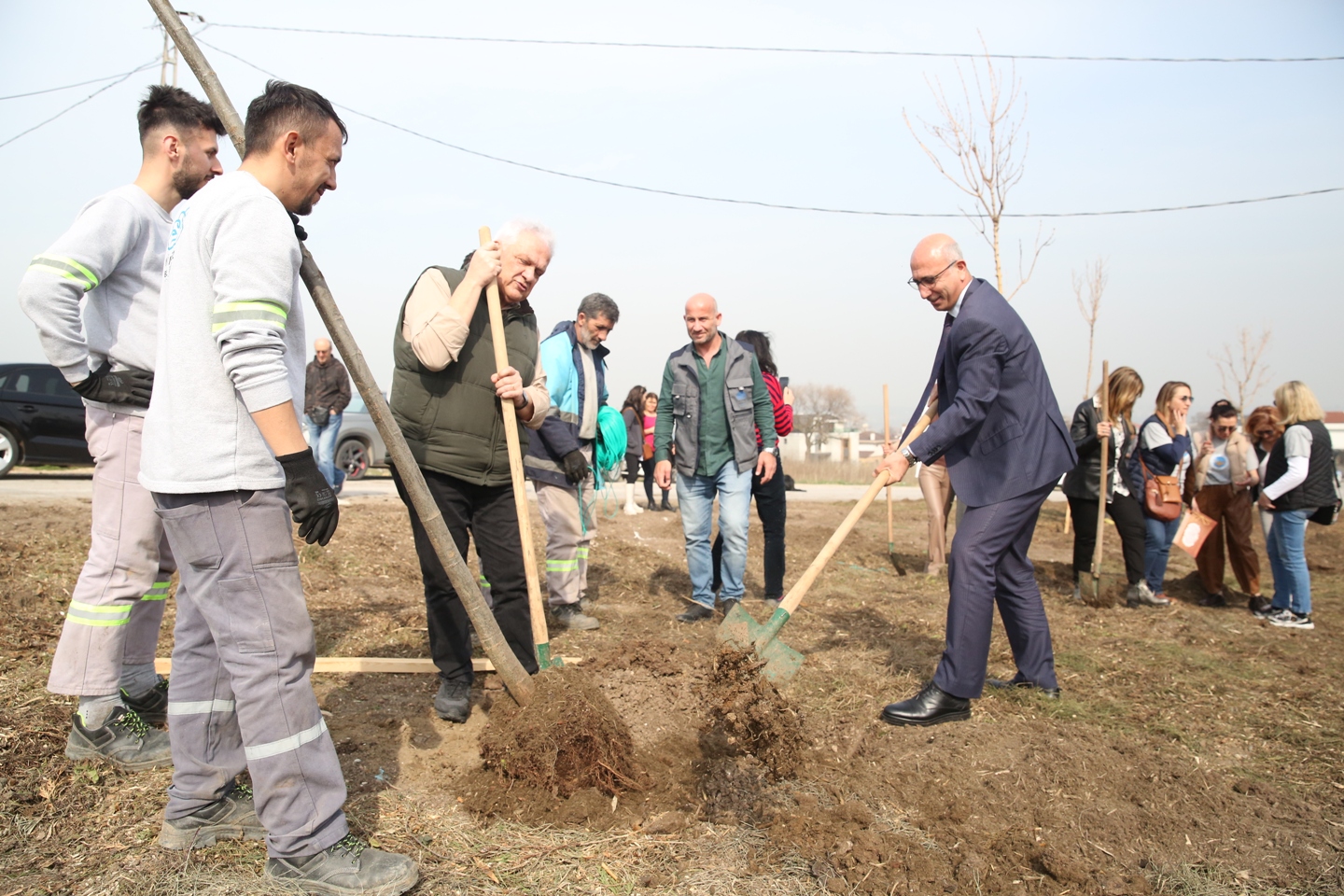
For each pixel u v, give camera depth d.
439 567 3.59
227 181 2.28
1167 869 2.81
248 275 2.17
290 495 2.22
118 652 3.03
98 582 2.98
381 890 2.34
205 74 2.51
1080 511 7.18
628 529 10.71
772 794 3.20
